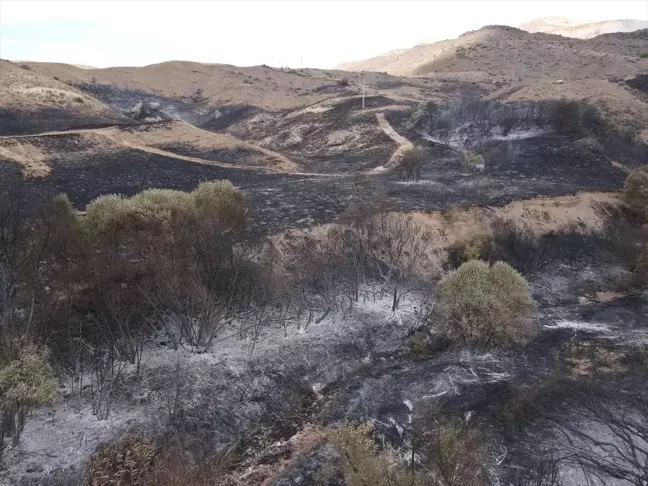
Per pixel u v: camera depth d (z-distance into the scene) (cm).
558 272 2106
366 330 1577
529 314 1535
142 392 1175
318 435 1148
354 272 1811
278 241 1938
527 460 986
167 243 1441
